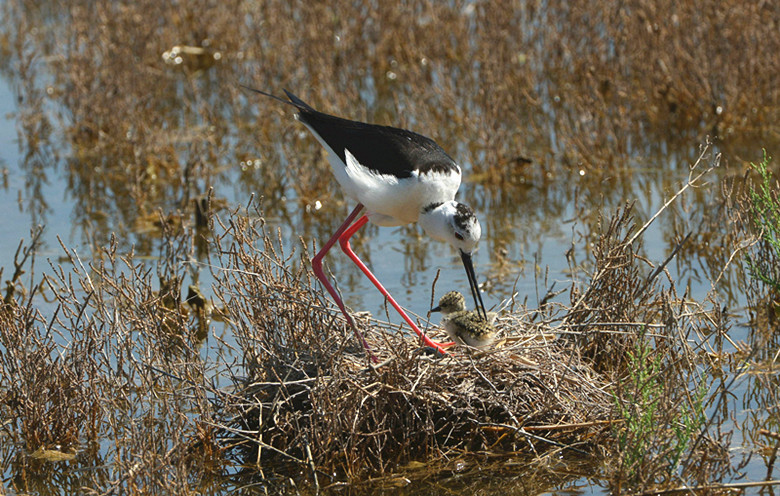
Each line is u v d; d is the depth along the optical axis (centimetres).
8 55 1934
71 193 1423
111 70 1631
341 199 1390
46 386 830
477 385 822
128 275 1123
